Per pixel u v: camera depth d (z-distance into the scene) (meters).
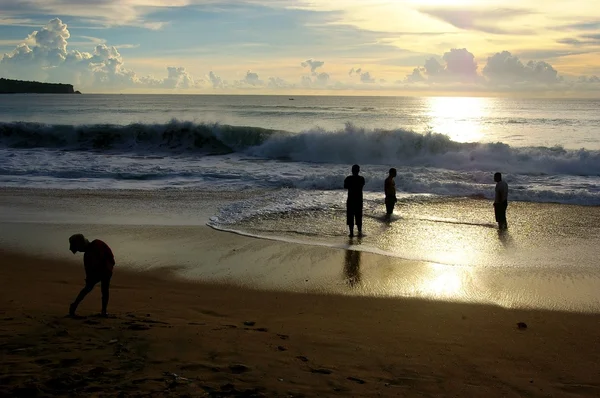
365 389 4.77
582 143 32.97
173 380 4.52
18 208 14.73
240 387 4.52
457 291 8.55
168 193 17.02
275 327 6.72
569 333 6.80
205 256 10.41
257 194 16.88
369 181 18.41
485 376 5.36
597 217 14.13
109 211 14.41
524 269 9.71
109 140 29.66
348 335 6.50
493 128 45.91
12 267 9.65
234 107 92.44
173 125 29.48
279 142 26.41
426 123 51.00
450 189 17.64
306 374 5.01
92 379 4.47
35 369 4.63
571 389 5.10
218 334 6.07
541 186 18.34
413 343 6.30
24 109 77.19
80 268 9.65
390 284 8.88
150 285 8.71
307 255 10.53
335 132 26.22
